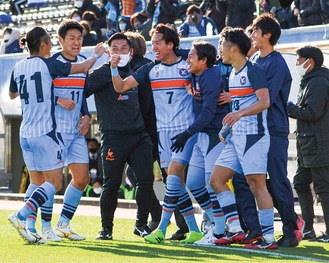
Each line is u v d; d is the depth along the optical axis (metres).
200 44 19.78
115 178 21.28
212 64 19.91
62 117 20.34
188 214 20.94
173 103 20.34
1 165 40.94
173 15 37.03
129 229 25.12
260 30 19.52
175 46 20.30
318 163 21.59
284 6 35.38
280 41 29.50
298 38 29.09
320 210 28.64
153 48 20.27
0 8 55.25
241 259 17.19
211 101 19.55
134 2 40.75
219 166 19.38
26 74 19.39
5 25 52.00
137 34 22.53
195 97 20.03
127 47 20.77
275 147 19.42
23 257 17.09
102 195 21.27
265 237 19.19
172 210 20.33
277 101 19.52
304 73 21.62
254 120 18.72
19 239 20.59
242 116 18.34
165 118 20.47
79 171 20.67
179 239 21.95
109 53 20.94
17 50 42.69
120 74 21.16
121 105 21.11
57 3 51.84
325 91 21.42
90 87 20.80
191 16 35.72
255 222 19.83
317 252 18.95
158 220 23.56
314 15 33.72
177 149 19.55
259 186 19.02
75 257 17.16
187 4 41.53
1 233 22.14
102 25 41.06
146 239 20.28
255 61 19.78
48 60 19.44
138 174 21.61
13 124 40.97
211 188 20.17
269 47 19.61
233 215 19.61
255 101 18.75
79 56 20.83
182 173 20.56
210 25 35.81
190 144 20.47
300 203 22.39
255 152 18.75
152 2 37.97
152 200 23.48
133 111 21.23
